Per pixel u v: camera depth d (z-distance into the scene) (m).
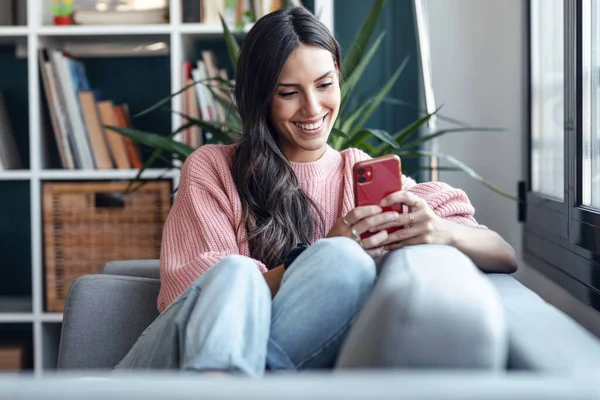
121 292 1.83
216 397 0.67
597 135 1.90
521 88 2.82
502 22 2.84
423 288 0.88
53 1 3.01
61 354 1.78
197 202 1.78
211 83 2.89
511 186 2.84
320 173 1.88
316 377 0.71
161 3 2.97
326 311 1.21
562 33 2.24
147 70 3.28
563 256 2.17
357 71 2.41
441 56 2.87
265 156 1.81
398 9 3.21
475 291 0.89
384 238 1.48
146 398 0.68
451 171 2.88
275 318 1.22
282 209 1.78
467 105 2.86
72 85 2.95
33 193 2.93
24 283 3.37
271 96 1.78
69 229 2.94
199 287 1.25
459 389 0.67
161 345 1.27
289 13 1.81
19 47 3.20
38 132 2.93
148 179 2.61
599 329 1.88
